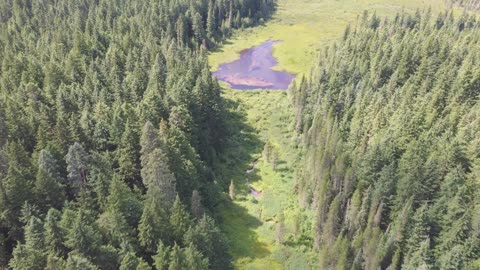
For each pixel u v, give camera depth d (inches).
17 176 2269.9
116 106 3326.8
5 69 4015.8
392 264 2439.7
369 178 2967.5
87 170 2583.7
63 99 3319.4
